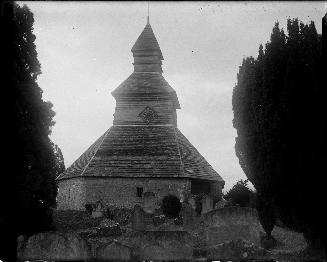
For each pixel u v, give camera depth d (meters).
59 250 20.59
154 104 42.50
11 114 18.36
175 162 37.50
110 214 33.25
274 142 18.83
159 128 41.34
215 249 20.33
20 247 20.86
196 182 38.00
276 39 20.03
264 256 19.36
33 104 21.98
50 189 23.30
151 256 20.36
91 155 39.47
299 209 18.42
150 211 32.50
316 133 17.59
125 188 36.69
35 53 22.25
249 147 21.25
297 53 18.84
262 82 20.33
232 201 34.00
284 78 19.08
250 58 22.94
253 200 28.02
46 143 22.81
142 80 43.62
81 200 36.78
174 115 44.94
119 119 42.28
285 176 18.62
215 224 21.91
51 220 24.59
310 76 18.36
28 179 21.27
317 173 17.58
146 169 37.19
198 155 40.84
